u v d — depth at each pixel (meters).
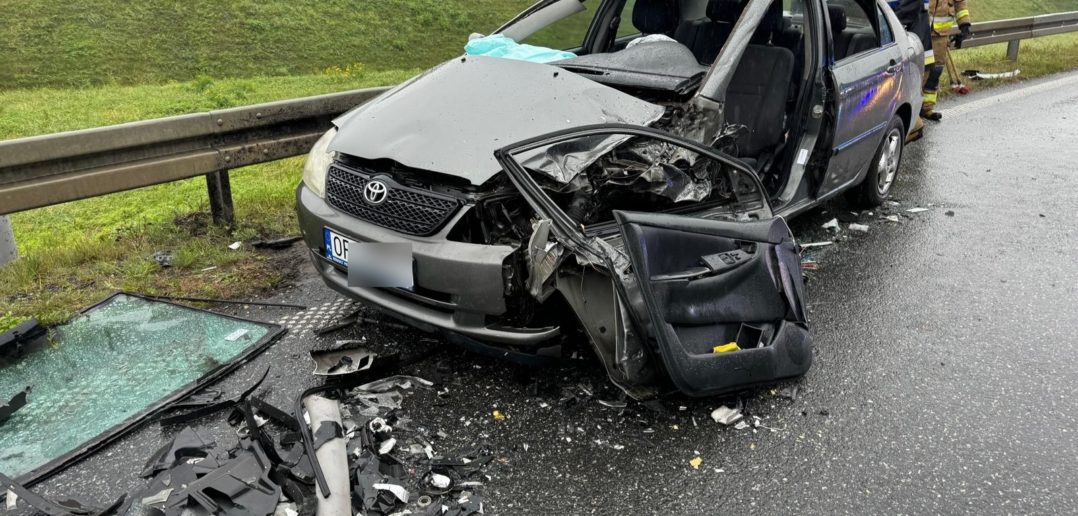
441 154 3.13
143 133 4.17
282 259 4.51
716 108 3.57
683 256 2.97
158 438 2.86
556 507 2.52
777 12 4.42
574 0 5.10
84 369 3.29
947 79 10.34
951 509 2.53
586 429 2.93
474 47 4.27
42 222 6.06
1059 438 2.92
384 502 2.49
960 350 3.57
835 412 3.07
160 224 4.95
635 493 2.59
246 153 4.72
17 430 2.87
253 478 2.51
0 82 18.95
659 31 5.04
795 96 4.42
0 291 3.99
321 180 3.52
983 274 4.41
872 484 2.65
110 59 21.14
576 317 3.13
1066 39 17.09
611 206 3.26
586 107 3.41
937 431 2.95
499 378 3.26
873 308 3.98
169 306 3.88
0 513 2.44
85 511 2.43
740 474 2.69
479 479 2.64
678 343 2.79
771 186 4.29
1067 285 4.27
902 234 5.02
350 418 2.93
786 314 3.24
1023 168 6.48
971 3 33.31
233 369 3.29
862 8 5.04
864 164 5.03
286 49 23.17
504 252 2.89
